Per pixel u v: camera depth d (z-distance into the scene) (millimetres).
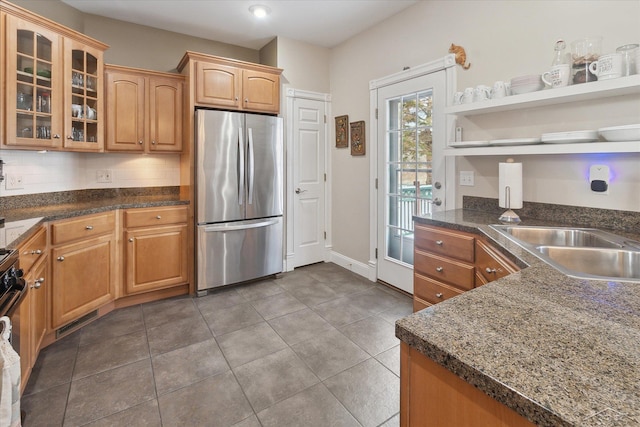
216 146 3039
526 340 627
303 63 3725
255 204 3295
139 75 2986
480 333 658
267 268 3406
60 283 2195
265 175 3338
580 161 1891
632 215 1694
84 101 2615
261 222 3316
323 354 2096
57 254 2168
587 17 1824
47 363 1985
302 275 3623
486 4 2312
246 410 1620
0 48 2033
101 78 2729
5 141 2082
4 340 1117
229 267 3174
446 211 2402
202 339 2281
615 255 1325
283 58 3590
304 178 3844
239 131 3146
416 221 2193
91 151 2680
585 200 1878
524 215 2146
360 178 3586
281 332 2375
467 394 596
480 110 2188
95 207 2537
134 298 2865
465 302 814
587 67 1677
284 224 3723
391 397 1712
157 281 2914
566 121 1919
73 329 2371
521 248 1333
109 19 3119
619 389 482
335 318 2594
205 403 1666
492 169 2340
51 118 2352
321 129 3920
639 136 1463
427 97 2785
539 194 2076
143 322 2531
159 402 1670
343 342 2238
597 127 1795
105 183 3176
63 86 2414
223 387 1786
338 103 3830
